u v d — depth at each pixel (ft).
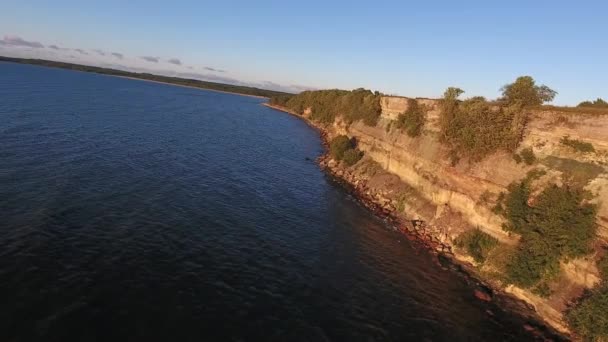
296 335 73.05
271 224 124.26
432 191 149.69
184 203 127.03
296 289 88.94
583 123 103.45
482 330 84.53
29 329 61.57
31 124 199.93
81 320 65.72
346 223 137.90
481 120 132.46
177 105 464.24
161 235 101.45
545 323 88.84
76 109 283.59
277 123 429.38
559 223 94.27
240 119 413.59
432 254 120.16
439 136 156.04
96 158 157.99
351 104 300.61
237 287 84.89
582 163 100.37
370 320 82.12
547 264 93.56
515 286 98.78
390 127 211.61
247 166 195.52
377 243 123.85
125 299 73.46
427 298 94.53
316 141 335.26
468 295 98.27
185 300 76.69
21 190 112.57
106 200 117.08
